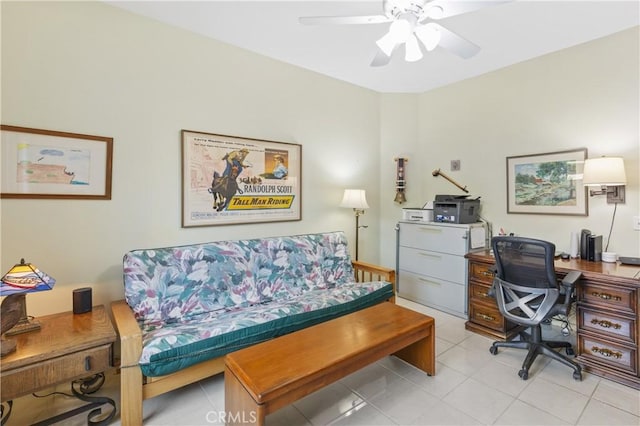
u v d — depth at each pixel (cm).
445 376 214
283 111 312
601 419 170
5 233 189
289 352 166
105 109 219
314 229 341
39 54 196
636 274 204
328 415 177
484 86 339
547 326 293
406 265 367
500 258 235
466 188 358
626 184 247
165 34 242
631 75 246
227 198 276
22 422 167
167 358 170
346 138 366
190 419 174
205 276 235
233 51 277
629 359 199
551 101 290
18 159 191
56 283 204
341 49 285
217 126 270
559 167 286
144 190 236
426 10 164
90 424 163
